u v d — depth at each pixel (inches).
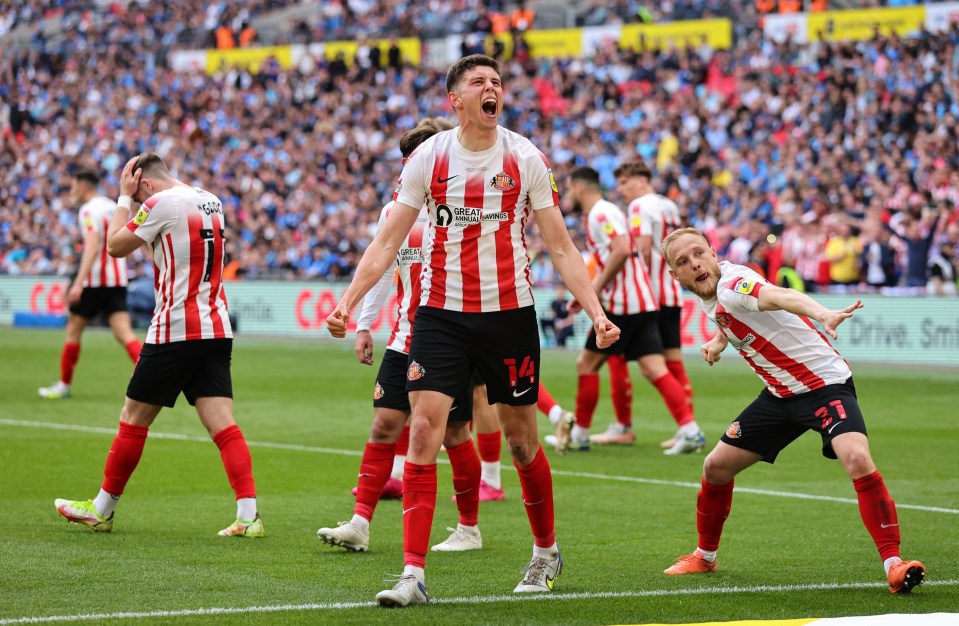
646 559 668.7
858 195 2404.0
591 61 3302.2
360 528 681.0
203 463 1015.0
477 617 521.0
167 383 724.0
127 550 673.6
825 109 2741.1
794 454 1117.7
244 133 3511.3
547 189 569.0
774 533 749.3
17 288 3051.2
